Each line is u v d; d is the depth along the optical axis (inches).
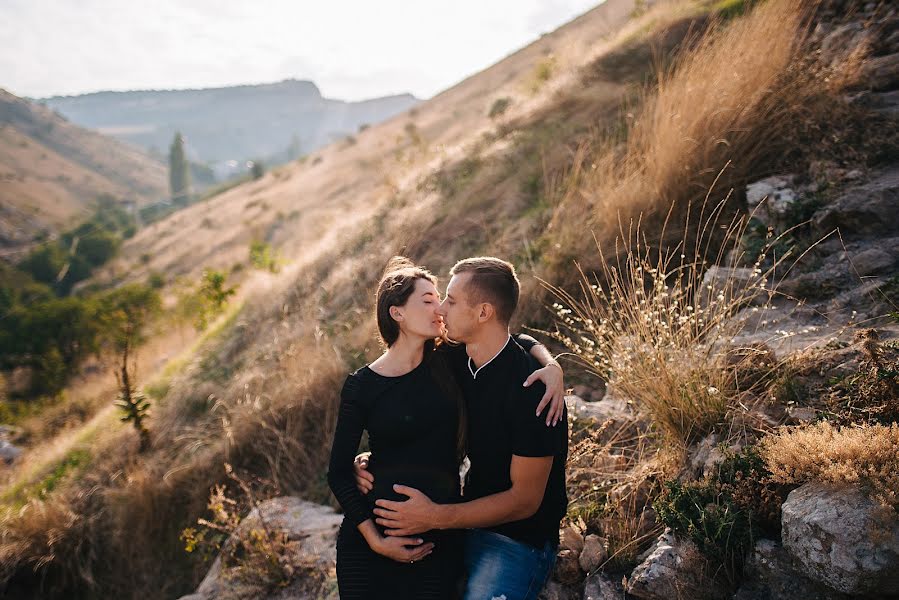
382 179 514.6
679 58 270.4
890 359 98.7
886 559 65.8
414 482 86.3
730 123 188.1
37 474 325.1
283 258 562.9
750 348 119.0
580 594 100.7
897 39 201.3
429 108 1769.2
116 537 218.4
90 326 992.9
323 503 190.2
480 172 319.9
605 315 160.1
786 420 102.0
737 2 356.5
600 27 629.9
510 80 1201.4
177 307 655.1
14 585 217.0
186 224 2645.2
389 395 87.9
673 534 94.7
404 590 85.2
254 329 343.6
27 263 2571.4
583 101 333.7
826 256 145.3
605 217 194.7
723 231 174.1
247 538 159.9
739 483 88.9
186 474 220.5
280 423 214.7
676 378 114.0
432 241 280.4
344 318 267.3
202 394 285.3
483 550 89.0
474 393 88.8
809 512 73.9
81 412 528.1
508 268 89.6
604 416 133.3
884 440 76.1
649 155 197.5
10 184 5300.2
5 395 943.0
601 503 115.8
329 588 138.0
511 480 86.4
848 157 166.4
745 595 82.2
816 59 199.0
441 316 88.0
